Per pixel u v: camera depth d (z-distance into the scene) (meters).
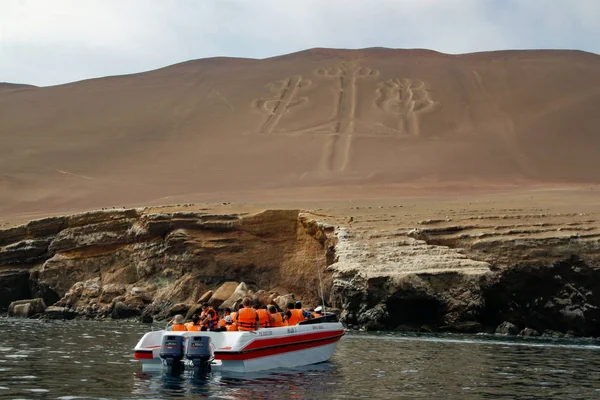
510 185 77.00
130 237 51.22
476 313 38.38
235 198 71.19
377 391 18.66
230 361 20.83
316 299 45.50
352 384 19.69
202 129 104.75
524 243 40.72
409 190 73.00
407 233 43.38
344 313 39.41
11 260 53.56
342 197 68.06
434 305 39.12
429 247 41.59
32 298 52.69
